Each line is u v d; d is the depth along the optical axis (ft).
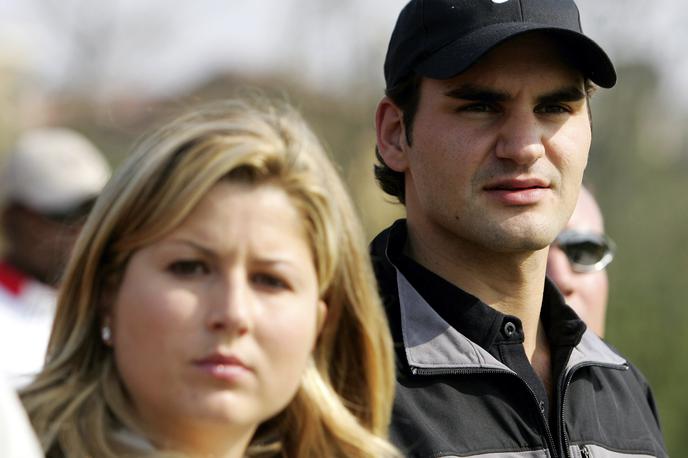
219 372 26.17
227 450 27.12
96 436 26.55
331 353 30.32
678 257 120.57
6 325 46.19
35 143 51.42
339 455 29.96
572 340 37.27
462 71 35.12
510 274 36.88
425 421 34.17
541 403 35.96
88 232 27.78
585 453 36.04
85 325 27.84
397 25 38.17
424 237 37.52
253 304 26.66
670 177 161.68
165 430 26.81
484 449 34.22
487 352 35.78
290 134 28.40
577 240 49.21
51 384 27.45
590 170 163.94
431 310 36.09
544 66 35.88
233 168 27.04
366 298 29.96
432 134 36.29
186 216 26.68
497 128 35.73
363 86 197.47
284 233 27.25
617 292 103.09
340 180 29.48
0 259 47.93
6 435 21.52
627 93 168.86
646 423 39.11
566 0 37.78
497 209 35.58
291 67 201.87
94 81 223.92
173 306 26.27
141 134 29.01
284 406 28.84
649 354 98.07
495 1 36.29
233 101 30.04
